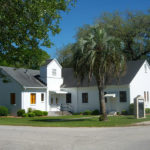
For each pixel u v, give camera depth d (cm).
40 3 1087
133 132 1587
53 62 3753
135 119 2522
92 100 3616
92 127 1953
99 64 2300
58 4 1158
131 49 5003
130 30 4822
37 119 2773
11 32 1122
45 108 3569
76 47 2312
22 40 1163
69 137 1389
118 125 2017
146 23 4838
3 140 1288
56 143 1193
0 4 1083
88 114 3462
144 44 4841
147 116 2930
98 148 1054
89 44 2266
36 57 1252
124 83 3344
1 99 3419
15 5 1091
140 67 3566
